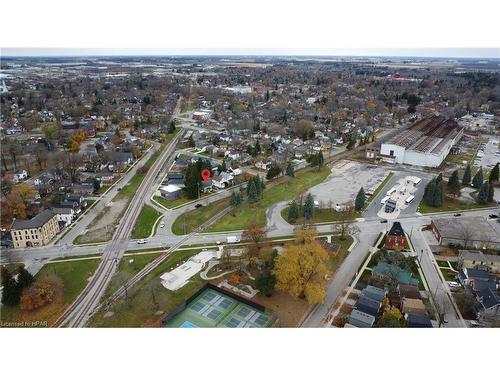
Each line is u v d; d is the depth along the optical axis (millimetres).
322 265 80375
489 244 102000
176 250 104000
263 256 94438
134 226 118375
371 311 75812
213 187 150750
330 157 191250
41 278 87938
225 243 107500
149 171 170875
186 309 81125
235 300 84312
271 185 152000
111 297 84250
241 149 199250
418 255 100562
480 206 133000
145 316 78125
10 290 80562
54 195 138125
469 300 78375
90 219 123562
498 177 154125
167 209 131125
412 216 124938
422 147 185875
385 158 185875
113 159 177375
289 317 77250
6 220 118625
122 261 98688
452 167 178000
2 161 171875
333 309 79688
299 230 105250
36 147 181750
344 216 118688
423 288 86312
